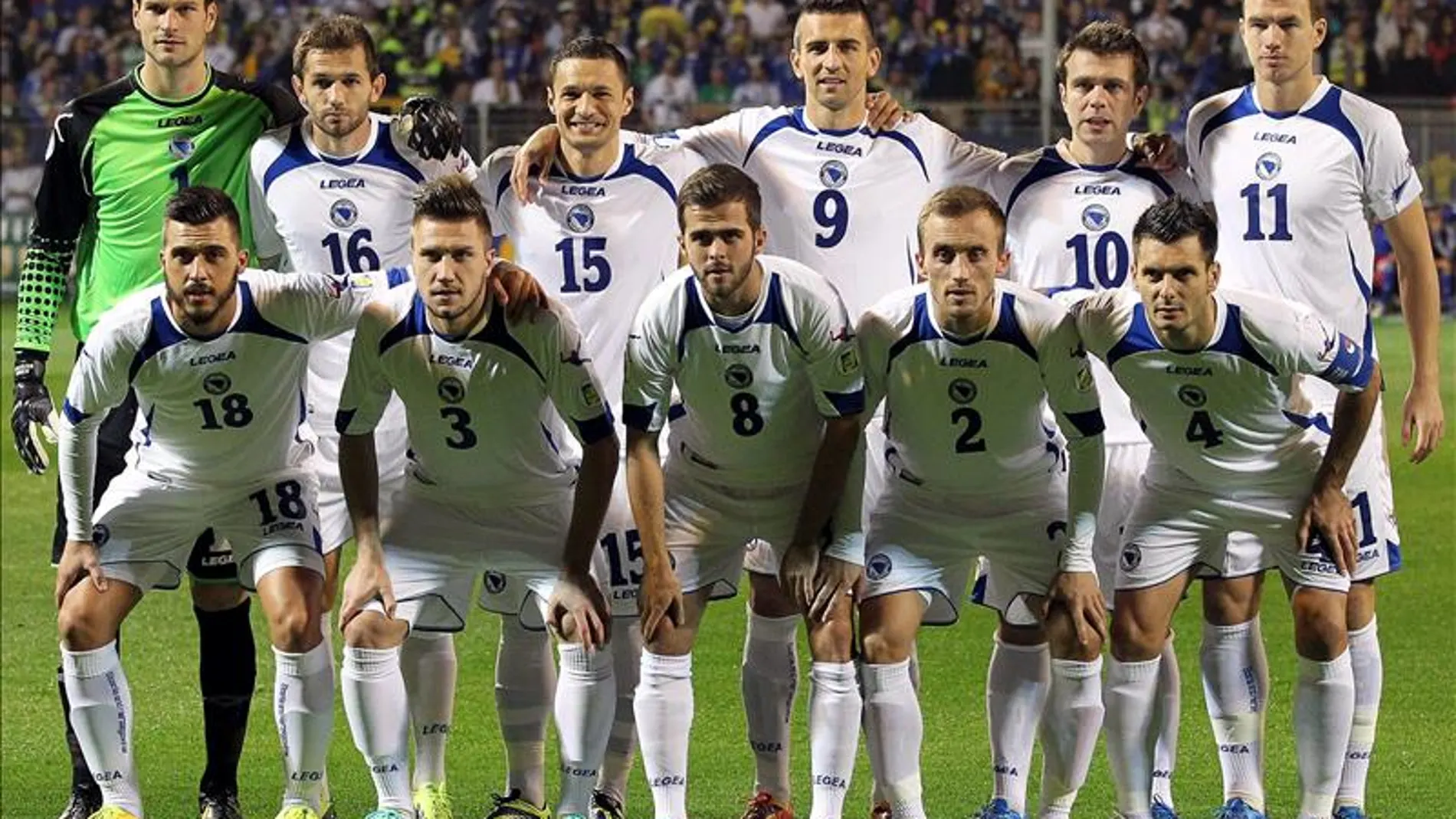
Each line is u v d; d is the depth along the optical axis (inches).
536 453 236.2
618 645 250.1
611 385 266.5
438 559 237.6
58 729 311.4
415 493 241.6
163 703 324.8
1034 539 235.9
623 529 248.7
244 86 270.2
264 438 238.7
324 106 260.1
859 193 264.4
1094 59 254.2
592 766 237.1
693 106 887.1
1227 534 240.8
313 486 246.1
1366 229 257.6
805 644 360.8
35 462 259.4
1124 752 238.4
